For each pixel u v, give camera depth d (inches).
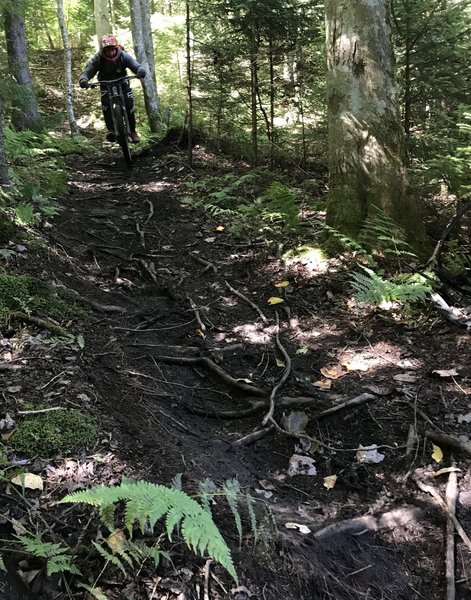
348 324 163.2
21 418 101.5
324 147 317.7
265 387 136.0
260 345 156.4
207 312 173.6
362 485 107.3
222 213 254.4
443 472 107.3
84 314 153.1
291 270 194.4
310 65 311.6
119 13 920.3
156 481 93.7
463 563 91.7
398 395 131.1
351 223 197.5
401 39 247.1
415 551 94.0
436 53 244.2
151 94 497.0
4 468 89.5
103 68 325.7
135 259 207.8
